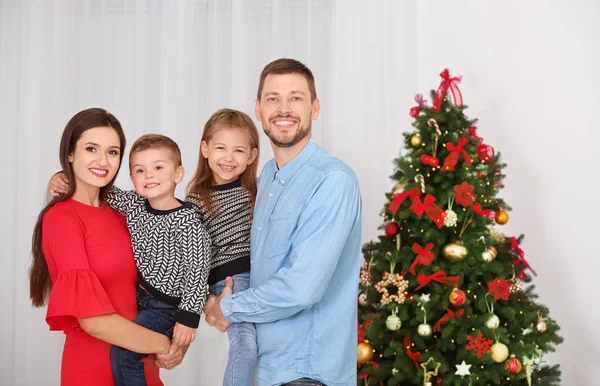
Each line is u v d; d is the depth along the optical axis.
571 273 3.96
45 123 4.03
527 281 3.27
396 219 3.13
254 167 2.44
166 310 2.13
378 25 3.95
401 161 3.10
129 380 2.01
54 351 4.01
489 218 3.09
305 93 1.98
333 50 3.92
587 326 3.94
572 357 3.96
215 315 1.98
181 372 3.89
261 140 3.94
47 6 4.05
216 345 3.90
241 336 1.99
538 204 4.00
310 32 3.90
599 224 3.93
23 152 4.02
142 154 2.17
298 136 1.96
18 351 4.01
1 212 4.11
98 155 2.06
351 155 3.94
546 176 3.99
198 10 4.00
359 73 3.94
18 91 4.05
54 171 4.02
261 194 2.08
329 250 1.85
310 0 3.91
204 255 2.14
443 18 4.12
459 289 2.99
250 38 3.98
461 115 3.15
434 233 3.01
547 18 3.99
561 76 3.97
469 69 4.10
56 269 2.01
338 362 1.96
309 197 1.88
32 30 4.02
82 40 4.04
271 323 1.93
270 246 1.95
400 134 3.98
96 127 2.06
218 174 2.36
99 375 2.01
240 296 1.91
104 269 2.03
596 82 3.93
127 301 2.10
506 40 4.04
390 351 3.03
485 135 4.07
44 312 4.01
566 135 3.97
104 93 4.03
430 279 2.96
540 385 3.04
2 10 4.14
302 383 1.91
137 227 2.16
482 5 4.07
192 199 2.36
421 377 2.98
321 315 1.95
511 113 4.04
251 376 1.97
